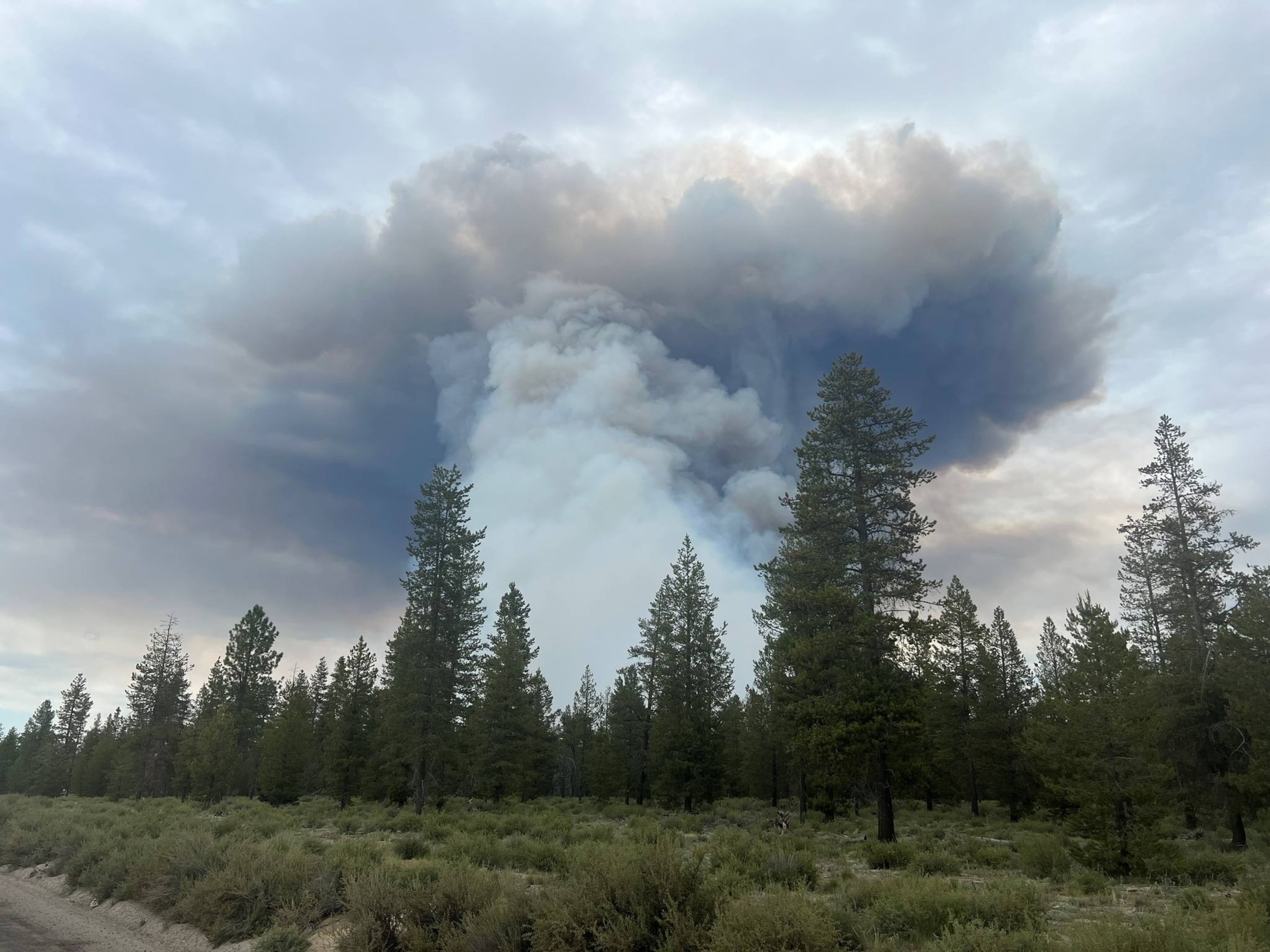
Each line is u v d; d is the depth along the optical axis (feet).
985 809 153.58
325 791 221.46
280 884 39.73
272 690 229.25
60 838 64.59
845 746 81.25
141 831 76.02
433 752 128.36
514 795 170.91
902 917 31.32
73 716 291.17
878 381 101.19
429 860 53.83
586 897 27.96
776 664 103.04
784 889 31.58
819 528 96.12
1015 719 136.87
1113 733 58.59
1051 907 39.45
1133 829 55.88
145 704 207.51
